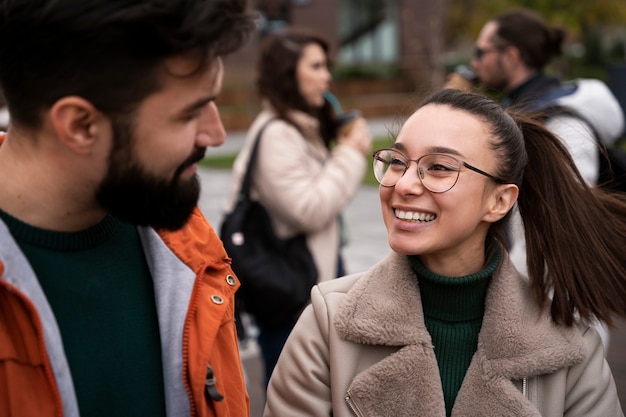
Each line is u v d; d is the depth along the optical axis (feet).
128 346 4.44
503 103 12.13
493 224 6.01
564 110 9.43
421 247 5.52
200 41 3.76
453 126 5.53
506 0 60.95
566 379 5.82
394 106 68.44
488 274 5.75
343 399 5.65
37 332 3.94
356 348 5.72
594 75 77.51
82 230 4.31
